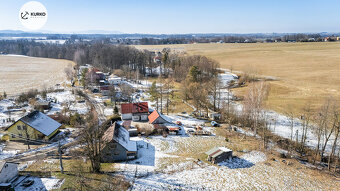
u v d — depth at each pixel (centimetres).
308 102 8131
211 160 4669
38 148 4922
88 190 3319
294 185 3975
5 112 7288
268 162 4772
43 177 3638
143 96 9812
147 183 3716
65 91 10512
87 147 4016
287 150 5428
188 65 13225
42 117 5769
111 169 4094
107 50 18500
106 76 13962
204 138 5903
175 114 7706
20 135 5347
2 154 4597
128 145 4762
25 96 8656
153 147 5272
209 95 9569
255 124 6394
